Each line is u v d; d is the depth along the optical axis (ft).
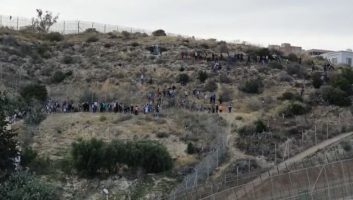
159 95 337.72
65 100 330.34
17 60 398.01
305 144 255.09
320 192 201.98
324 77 360.89
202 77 364.99
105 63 409.49
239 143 255.70
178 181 226.38
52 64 409.28
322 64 424.46
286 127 273.33
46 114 297.12
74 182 225.97
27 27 520.83
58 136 270.46
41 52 426.51
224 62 400.47
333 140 258.16
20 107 228.02
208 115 297.33
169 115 297.12
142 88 355.15
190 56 412.36
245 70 382.22
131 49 437.99
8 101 209.87
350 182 211.00
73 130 277.64
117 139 257.55
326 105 311.47
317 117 291.38
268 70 387.34
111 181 226.38
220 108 308.19
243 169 230.27
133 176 228.84
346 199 206.59
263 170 220.43
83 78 378.94
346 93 331.77
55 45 452.76
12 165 200.34
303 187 202.80
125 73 383.65
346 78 362.33
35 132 272.10
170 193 212.23
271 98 328.70
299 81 366.84
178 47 441.68
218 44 458.09
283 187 201.05
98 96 336.29
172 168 235.61
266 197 197.16
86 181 226.99
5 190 178.09
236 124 282.15
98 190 222.07
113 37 488.02
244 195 193.88
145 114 298.97
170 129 277.23
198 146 257.75
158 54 422.82
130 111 303.27
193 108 313.53
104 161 230.07
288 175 203.82
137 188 222.07
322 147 247.91
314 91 331.98
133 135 270.05
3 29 474.08
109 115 295.89
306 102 312.50
